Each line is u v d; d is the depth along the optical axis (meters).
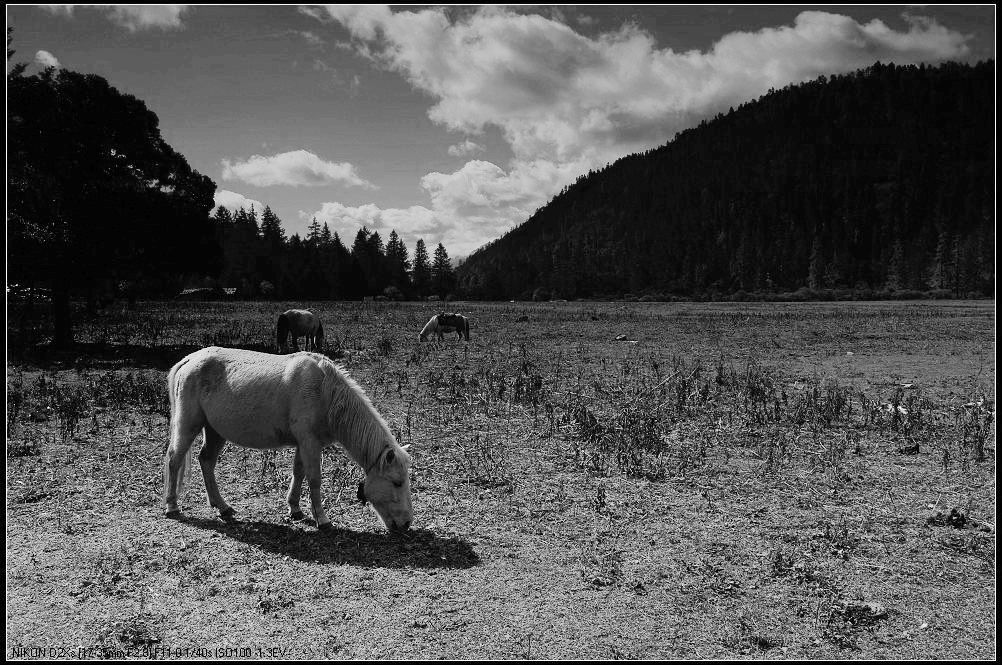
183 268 24.59
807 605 4.88
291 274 95.81
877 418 10.88
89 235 20.47
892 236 182.62
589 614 4.68
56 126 19.55
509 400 12.44
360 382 14.44
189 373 6.54
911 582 5.27
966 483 7.77
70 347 20.53
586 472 8.19
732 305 73.56
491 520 6.60
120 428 9.96
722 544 6.02
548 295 121.12
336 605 4.74
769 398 12.62
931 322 36.47
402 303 75.19
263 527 6.31
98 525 6.23
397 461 6.09
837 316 44.25
